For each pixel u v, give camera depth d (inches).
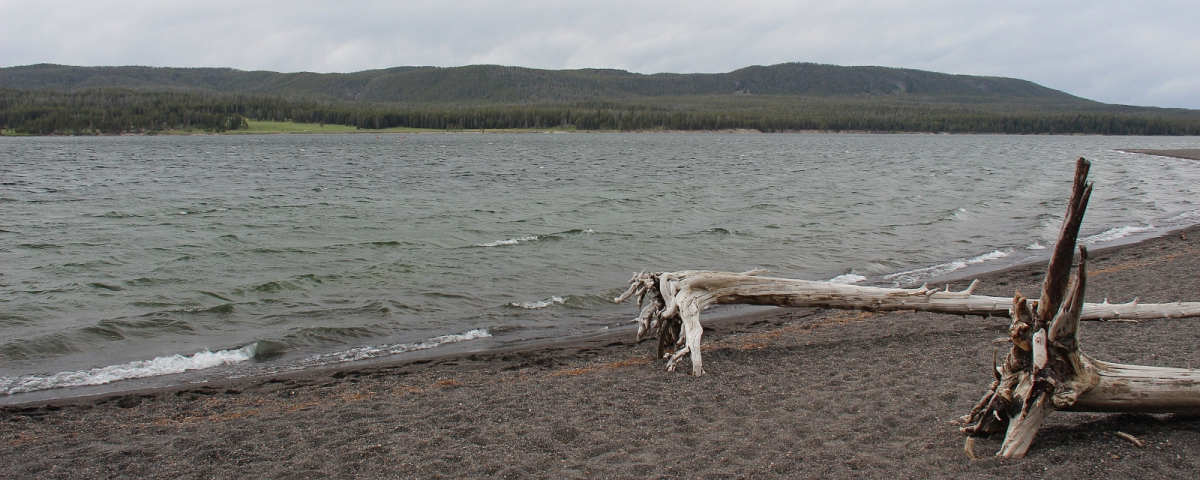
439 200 1293.1
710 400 308.0
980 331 425.4
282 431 284.4
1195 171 2097.7
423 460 251.8
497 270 661.3
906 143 5561.0
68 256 725.9
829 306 396.2
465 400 318.3
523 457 251.6
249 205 1202.6
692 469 236.4
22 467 252.8
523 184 1649.9
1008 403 242.2
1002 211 1111.6
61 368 392.5
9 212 1090.7
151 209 1139.9
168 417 308.8
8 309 515.2
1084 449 237.0
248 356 417.4
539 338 450.3
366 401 323.6
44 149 3631.9
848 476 227.1
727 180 1775.3
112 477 244.8
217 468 250.2
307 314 508.4
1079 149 4323.3
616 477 232.2
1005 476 222.5
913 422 271.9
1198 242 775.1
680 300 372.2
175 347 432.8
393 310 519.5
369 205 1209.4
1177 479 216.2
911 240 834.8
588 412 297.3
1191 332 392.2
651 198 1314.0
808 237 853.8
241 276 634.8
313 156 3041.3
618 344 428.5
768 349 398.3
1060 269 228.7
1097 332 398.3
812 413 286.7
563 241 819.4
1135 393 239.8
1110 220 1026.1
